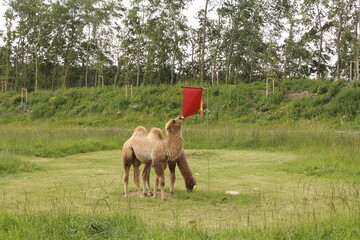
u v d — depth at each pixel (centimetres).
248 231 509
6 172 1041
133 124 2839
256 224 566
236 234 496
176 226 517
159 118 2952
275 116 2603
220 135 1855
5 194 796
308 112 2530
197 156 1457
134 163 806
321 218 580
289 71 4128
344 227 514
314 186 890
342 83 2761
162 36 4422
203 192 833
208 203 729
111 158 1396
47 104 3594
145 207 696
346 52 3681
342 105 2448
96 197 775
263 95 2945
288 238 475
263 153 1538
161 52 4403
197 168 1176
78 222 530
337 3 3625
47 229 504
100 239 483
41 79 5234
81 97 3666
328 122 2361
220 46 4200
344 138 1507
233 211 666
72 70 5422
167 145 754
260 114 2711
